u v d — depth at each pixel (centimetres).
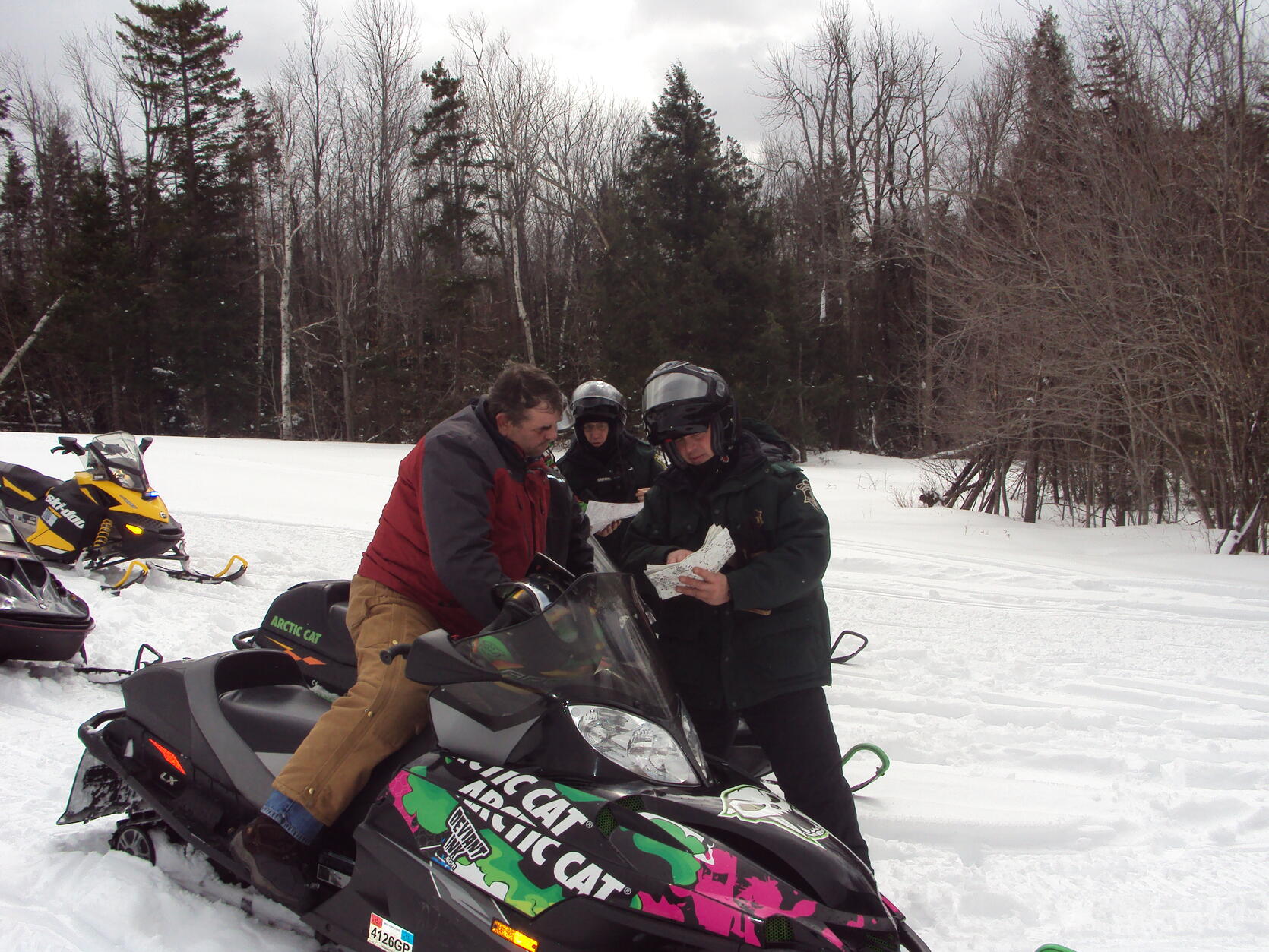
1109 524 1531
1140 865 352
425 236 3856
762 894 211
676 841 219
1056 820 382
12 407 3825
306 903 261
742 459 323
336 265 3841
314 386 4031
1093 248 1280
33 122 4697
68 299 3662
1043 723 514
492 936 220
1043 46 1488
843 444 3919
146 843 317
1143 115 1313
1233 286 1193
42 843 327
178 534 755
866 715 522
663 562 323
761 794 249
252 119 4181
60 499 743
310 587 396
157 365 3956
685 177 3312
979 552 1135
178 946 270
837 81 3994
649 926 207
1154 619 785
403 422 3928
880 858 361
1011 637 715
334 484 1558
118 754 325
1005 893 325
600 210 3806
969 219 1562
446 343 3944
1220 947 296
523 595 251
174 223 3862
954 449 1700
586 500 505
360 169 4144
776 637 312
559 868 218
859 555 1077
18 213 4491
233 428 4003
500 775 240
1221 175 1212
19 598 493
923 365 2661
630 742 238
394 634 279
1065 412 1340
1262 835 379
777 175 4541
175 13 4100
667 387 314
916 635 718
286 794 262
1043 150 1452
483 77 3609
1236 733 497
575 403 501
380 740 266
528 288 3978
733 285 3228
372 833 248
